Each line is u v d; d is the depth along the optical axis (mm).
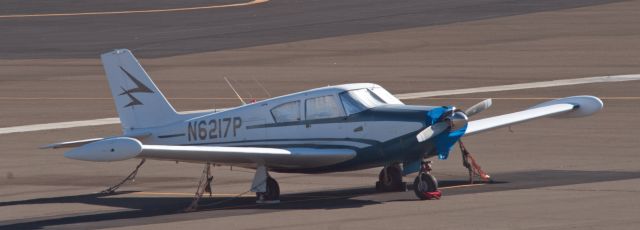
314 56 184125
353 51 188125
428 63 171250
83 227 66312
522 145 98750
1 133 119750
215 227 64250
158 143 80250
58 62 189500
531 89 142375
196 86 157500
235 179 85688
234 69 173125
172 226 65375
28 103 144250
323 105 72812
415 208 68250
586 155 91688
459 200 70688
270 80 160250
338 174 86188
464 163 79188
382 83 152750
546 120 113250
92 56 196875
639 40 187125
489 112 125000
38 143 111312
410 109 70500
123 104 82188
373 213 67000
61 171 92312
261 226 63969
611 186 74375
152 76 169125
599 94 135375
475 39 196000
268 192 72688
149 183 84875
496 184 77625
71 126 123562
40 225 67625
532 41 190875
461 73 159625
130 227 65688
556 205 67125
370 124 70938
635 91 137250
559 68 161250
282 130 74000
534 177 80500
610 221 61062
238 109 76250
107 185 84562
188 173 89375
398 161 71688
